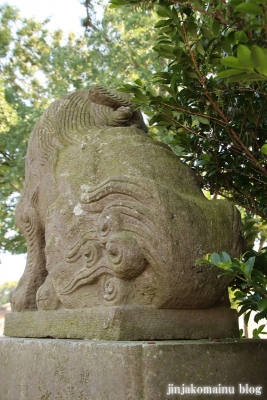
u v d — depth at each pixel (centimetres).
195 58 211
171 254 177
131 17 683
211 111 234
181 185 207
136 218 185
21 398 205
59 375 186
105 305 191
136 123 261
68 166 231
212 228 191
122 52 695
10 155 799
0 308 1836
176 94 221
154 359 164
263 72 131
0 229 810
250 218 290
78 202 210
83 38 816
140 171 204
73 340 191
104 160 217
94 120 255
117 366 165
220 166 256
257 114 228
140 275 185
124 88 220
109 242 184
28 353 207
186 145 259
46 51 873
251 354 185
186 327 189
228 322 201
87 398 172
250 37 186
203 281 184
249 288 232
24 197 263
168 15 202
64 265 212
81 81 768
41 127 258
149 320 183
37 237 251
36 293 232
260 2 134
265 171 222
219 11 197
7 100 830
